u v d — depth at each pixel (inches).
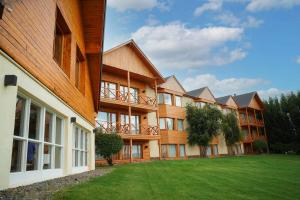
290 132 1546.5
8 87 158.1
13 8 165.5
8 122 156.9
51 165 255.3
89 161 463.8
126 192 201.8
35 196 150.5
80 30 385.1
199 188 262.5
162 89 1042.1
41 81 214.4
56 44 308.2
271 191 270.8
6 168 155.0
